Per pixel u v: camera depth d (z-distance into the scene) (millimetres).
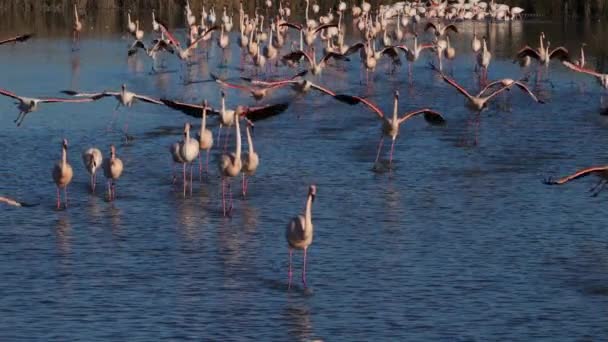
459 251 20672
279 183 26062
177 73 45781
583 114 35906
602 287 18625
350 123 33969
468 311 17438
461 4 73438
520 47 56000
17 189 25312
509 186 25891
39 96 38656
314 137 31656
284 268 19562
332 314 17250
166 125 33562
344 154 29344
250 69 47969
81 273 19172
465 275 19219
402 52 56000
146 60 50094
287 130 32719
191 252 20469
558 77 45438
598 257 20328
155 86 41781
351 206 23969
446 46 48438
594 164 28234
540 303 17828
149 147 30141
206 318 17016
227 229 22062
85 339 16094
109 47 54719
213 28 47844
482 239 21500
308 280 18875
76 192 25094
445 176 26891
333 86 42562
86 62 48812
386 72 47562
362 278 19000
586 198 24844
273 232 21875
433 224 22594
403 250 20703
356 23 68500
